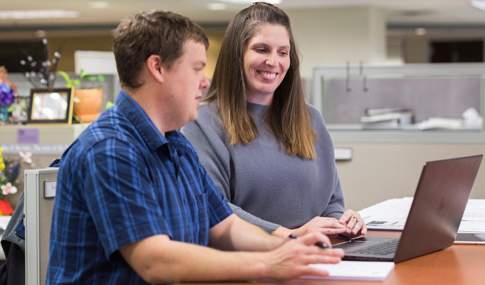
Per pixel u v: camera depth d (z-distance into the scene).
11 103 2.72
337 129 3.23
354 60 8.59
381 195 3.09
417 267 1.14
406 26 11.10
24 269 1.74
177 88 1.13
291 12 8.79
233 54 1.61
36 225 1.70
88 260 1.08
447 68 3.05
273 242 1.29
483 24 10.99
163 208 1.12
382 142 3.07
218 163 1.56
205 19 9.88
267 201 1.60
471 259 1.22
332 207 1.73
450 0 8.08
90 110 2.64
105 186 1.02
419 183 1.10
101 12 8.95
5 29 10.70
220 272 0.99
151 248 1.00
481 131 2.99
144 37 1.10
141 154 1.09
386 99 3.88
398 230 1.55
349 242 1.35
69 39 11.33
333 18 8.64
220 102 1.62
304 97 1.70
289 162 1.62
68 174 1.09
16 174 2.56
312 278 1.05
